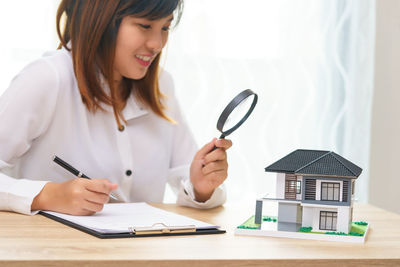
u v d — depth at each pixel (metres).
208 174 1.29
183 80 2.20
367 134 2.37
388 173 2.40
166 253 0.84
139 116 1.54
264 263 0.83
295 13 2.30
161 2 1.29
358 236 0.97
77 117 1.42
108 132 1.47
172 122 1.56
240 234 1.00
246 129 2.29
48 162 1.41
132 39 1.34
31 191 1.13
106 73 1.40
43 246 0.85
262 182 2.30
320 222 1.00
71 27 1.40
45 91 1.35
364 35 2.36
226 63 2.24
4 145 1.31
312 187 1.01
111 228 0.96
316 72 2.34
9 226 1.00
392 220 1.20
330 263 0.85
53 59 1.42
